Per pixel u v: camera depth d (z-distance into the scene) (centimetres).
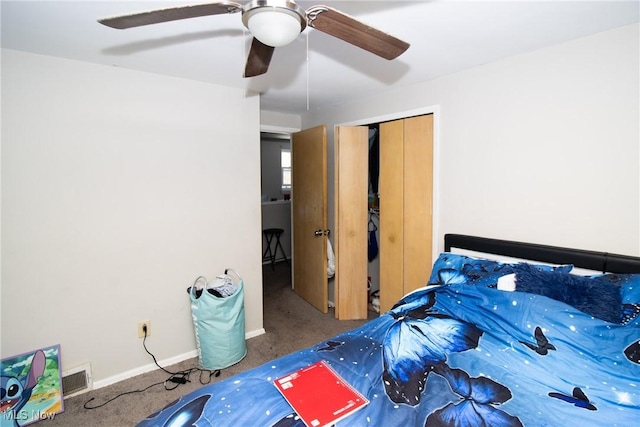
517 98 194
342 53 186
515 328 147
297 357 145
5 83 172
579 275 161
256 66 147
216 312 220
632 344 125
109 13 138
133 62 195
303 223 355
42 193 184
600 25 155
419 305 186
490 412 107
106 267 206
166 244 227
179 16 102
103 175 202
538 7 138
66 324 195
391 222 282
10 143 175
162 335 229
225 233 253
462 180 225
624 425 100
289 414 110
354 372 133
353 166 300
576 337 133
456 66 212
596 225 169
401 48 125
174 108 224
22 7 132
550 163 183
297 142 356
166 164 223
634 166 157
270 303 353
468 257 202
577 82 171
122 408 189
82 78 192
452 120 227
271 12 96
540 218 189
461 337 152
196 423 107
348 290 309
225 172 250
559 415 105
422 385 123
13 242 179
